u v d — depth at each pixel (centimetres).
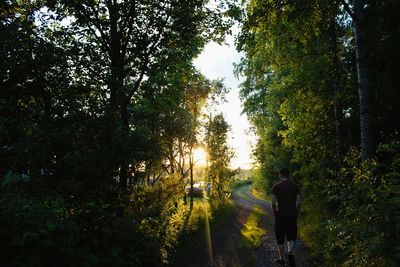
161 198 1223
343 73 1326
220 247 1212
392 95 1000
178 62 1318
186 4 1189
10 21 866
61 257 486
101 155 762
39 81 825
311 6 959
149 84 1270
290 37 1209
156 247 817
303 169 1541
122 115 1030
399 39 976
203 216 2075
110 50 1120
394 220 508
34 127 778
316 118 1436
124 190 832
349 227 611
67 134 748
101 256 583
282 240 771
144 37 1125
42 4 1116
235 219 2125
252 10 1080
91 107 820
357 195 637
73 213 652
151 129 1681
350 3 1160
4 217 438
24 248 441
